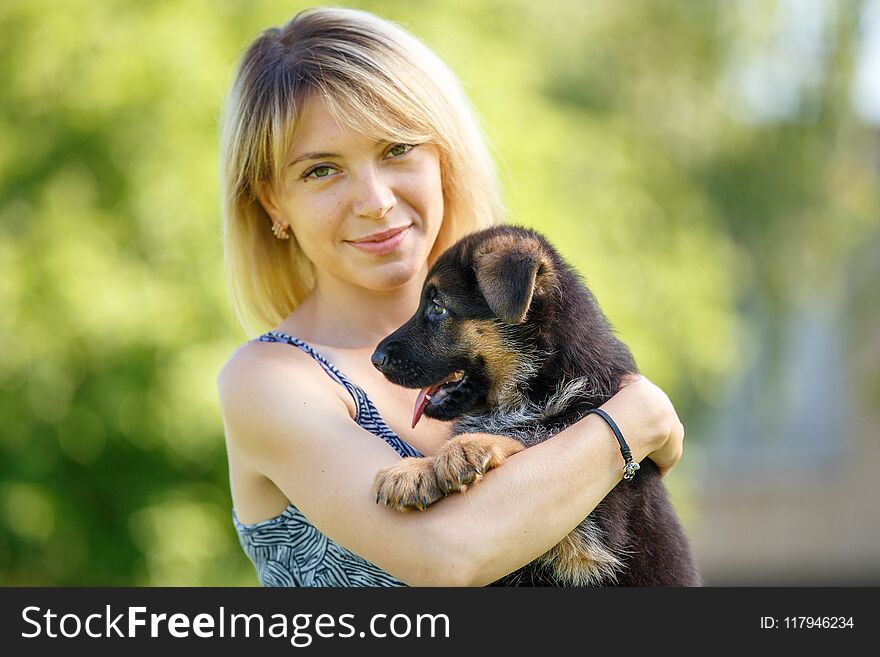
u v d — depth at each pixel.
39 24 12.88
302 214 5.44
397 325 5.98
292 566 5.21
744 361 22.02
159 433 12.77
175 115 12.41
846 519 26.11
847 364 25.02
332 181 5.38
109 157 12.80
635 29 21.64
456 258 5.84
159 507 13.23
